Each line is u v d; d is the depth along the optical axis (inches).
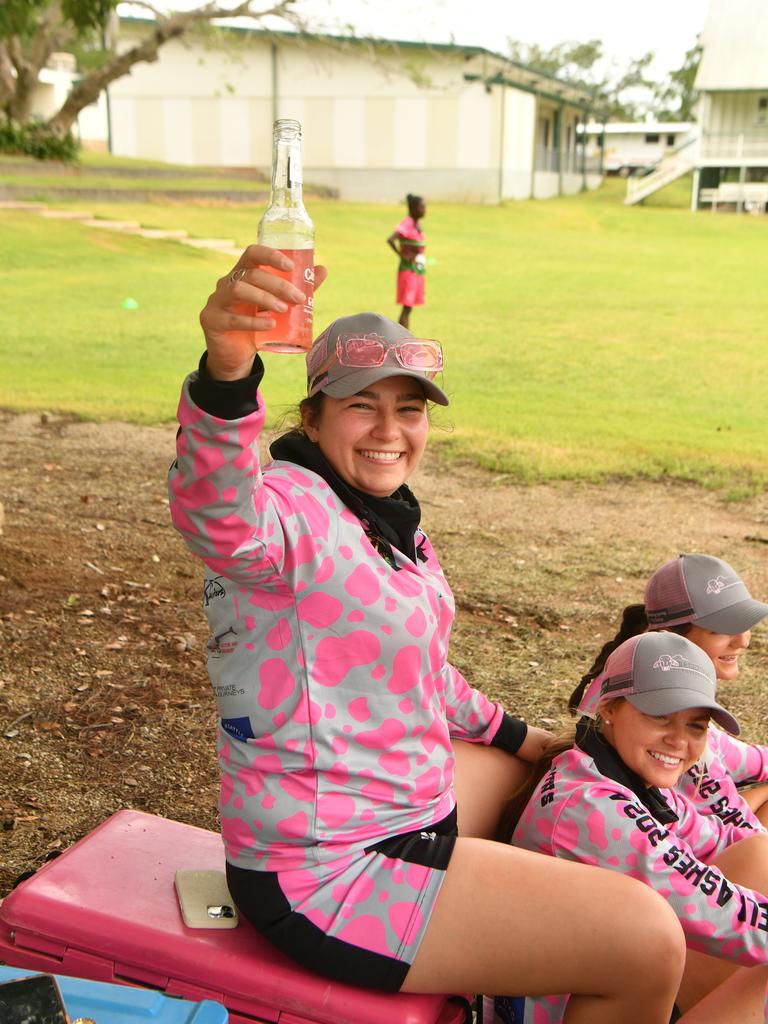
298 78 1471.5
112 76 774.5
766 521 280.4
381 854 80.7
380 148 1493.6
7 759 146.4
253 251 68.5
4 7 413.7
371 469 85.3
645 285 810.8
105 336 525.7
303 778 79.8
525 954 77.4
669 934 76.8
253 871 81.0
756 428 386.6
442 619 88.1
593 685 102.3
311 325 77.7
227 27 644.1
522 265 920.9
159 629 193.0
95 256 789.2
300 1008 77.9
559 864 80.1
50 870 89.4
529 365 496.7
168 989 80.6
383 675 80.8
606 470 322.0
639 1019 78.8
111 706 163.3
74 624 192.2
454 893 78.5
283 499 78.5
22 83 1153.4
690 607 114.2
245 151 1502.2
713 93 1704.0
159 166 1384.1
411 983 78.2
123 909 84.6
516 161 1584.6
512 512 282.5
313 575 78.3
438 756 85.4
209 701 167.2
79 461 312.2
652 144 2418.8
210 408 69.7
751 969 88.2
